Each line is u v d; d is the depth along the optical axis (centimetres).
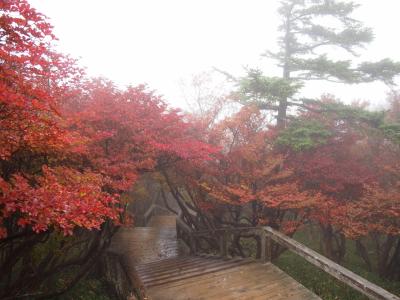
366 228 997
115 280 932
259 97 1119
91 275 1077
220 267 739
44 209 380
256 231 800
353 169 1137
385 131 1041
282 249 1122
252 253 1387
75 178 536
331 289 1036
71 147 587
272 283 622
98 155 722
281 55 1386
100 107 756
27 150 512
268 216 1091
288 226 1043
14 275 912
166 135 896
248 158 1014
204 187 1044
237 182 1080
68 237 796
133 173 736
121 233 1575
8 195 377
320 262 588
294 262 1341
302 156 1136
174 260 1054
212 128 1108
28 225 515
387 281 1211
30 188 418
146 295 570
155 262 1044
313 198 946
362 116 1083
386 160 1247
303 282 1100
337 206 1036
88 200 449
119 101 828
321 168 1090
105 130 760
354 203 1097
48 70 636
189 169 1062
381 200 966
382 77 1244
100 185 603
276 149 1159
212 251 1219
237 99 1186
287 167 1080
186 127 960
